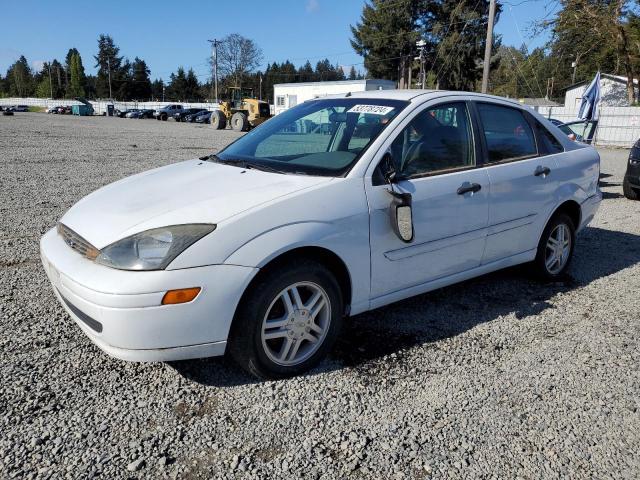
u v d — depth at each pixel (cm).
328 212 286
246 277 258
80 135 2188
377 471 223
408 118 339
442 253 351
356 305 311
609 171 1394
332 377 296
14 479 211
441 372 305
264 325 273
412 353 327
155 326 244
